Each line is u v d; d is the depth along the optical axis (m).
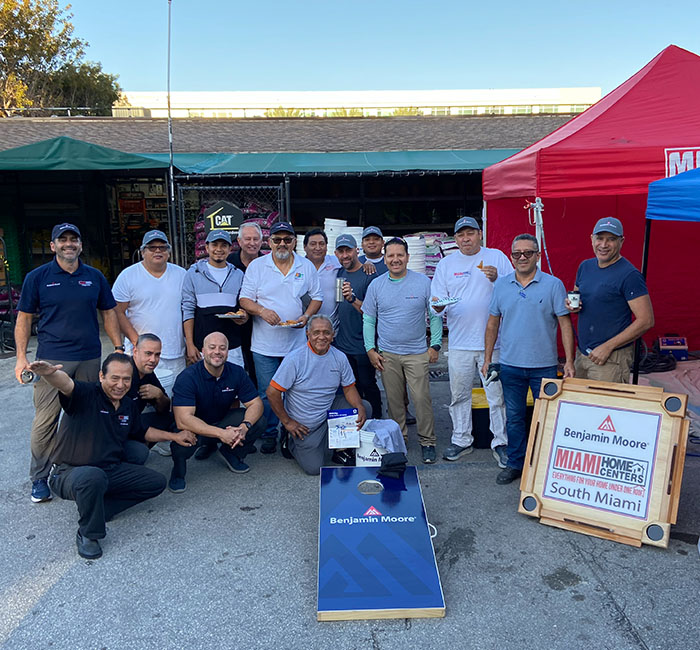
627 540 3.30
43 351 4.09
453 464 4.56
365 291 5.13
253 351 4.90
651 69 5.74
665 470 3.30
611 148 4.54
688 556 3.18
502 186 5.55
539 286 3.98
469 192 12.31
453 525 3.60
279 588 3.00
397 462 3.53
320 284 5.08
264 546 3.41
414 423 5.54
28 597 2.96
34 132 12.99
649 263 7.58
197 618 2.78
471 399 4.85
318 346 4.18
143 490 3.73
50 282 4.04
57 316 4.07
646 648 2.51
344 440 4.20
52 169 8.97
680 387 6.32
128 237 13.78
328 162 10.87
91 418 3.49
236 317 4.67
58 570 3.20
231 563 3.24
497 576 3.06
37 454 3.99
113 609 2.85
